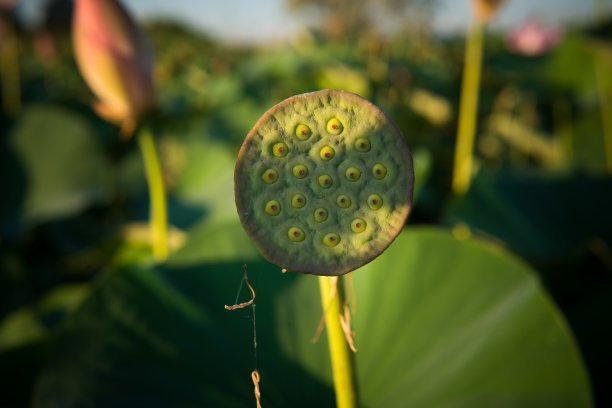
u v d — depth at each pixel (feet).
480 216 3.84
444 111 9.11
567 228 3.92
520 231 3.81
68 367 2.14
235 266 2.50
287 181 1.09
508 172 4.30
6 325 3.43
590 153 6.48
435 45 18.42
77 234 5.31
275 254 1.09
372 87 10.21
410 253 2.50
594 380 2.65
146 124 3.10
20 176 5.47
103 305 2.27
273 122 1.08
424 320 2.34
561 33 9.98
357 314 2.38
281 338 2.29
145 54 2.99
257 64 14.80
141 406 2.09
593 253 3.40
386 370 2.23
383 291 2.42
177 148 6.84
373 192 1.09
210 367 2.21
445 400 2.14
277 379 2.19
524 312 2.27
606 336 2.79
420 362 2.24
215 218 4.42
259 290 2.42
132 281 2.36
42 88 10.69
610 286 3.05
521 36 9.99
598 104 7.23
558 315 2.21
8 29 8.36
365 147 1.09
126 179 6.06
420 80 11.14
